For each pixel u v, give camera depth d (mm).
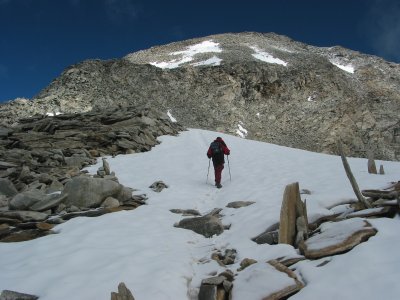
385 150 83438
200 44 137125
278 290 5129
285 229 6934
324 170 14711
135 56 129500
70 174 14922
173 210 10617
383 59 130375
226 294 5719
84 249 7129
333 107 87812
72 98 72250
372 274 4805
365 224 6273
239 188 13125
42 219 9492
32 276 6039
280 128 83250
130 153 20828
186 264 6688
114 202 10695
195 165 18047
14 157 16828
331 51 142500
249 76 91000
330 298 4602
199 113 81750
